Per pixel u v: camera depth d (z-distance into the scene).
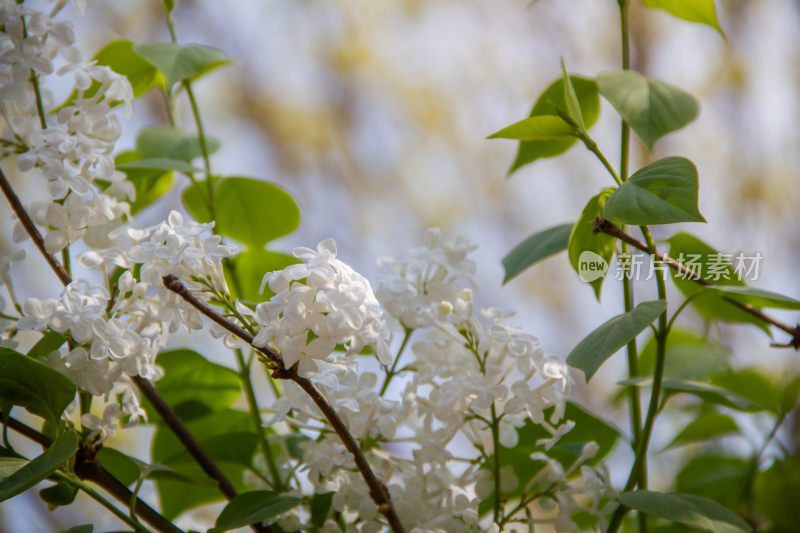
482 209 4.12
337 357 1.06
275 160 4.20
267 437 1.16
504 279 1.19
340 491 1.11
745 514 1.25
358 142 4.25
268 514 1.08
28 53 1.08
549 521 1.10
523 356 1.10
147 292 1.08
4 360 1.06
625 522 1.25
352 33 4.22
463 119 4.24
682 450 1.38
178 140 1.24
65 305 1.06
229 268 1.21
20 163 1.08
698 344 1.28
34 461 1.05
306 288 1.04
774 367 1.76
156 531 1.10
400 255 1.13
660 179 1.08
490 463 1.12
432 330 1.12
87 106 1.09
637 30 3.59
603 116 3.48
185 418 1.19
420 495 1.10
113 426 1.08
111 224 1.10
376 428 1.11
